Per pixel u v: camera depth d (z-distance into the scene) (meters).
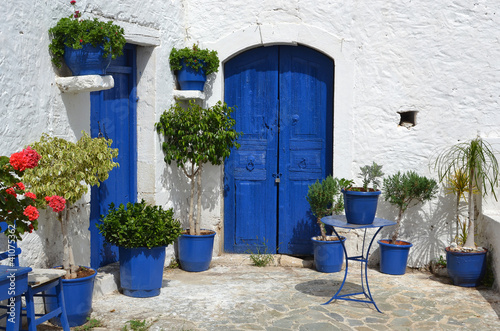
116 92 5.81
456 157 6.28
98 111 5.49
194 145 6.12
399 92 6.43
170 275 6.10
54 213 4.59
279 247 6.98
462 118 6.30
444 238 6.34
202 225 6.93
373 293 5.44
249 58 6.91
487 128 6.25
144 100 6.09
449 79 6.31
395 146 6.45
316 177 6.84
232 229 7.08
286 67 6.84
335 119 6.56
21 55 4.24
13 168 3.42
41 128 4.48
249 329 4.40
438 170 6.36
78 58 4.56
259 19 6.68
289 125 6.88
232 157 7.02
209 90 6.83
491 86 6.22
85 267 4.66
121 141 5.93
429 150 6.38
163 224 5.05
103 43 4.57
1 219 3.48
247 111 6.96
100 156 4.36
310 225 6.89
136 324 4.39
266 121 6.92
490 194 5.93
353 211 4.66
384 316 4.77
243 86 6.95
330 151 6.78
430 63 6.34
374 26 6.44
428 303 5.15
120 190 5.93
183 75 6.48
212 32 6.80
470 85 6.27
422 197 6.21
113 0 5.39
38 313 4.42
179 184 6.68
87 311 4.43
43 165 4.09
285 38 6.63
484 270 5.68
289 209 6.95
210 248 6.32
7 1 4.09
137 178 6.15
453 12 6.27
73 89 4.67
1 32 4.04
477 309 4.98
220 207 6.92
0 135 4.04
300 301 5.14
